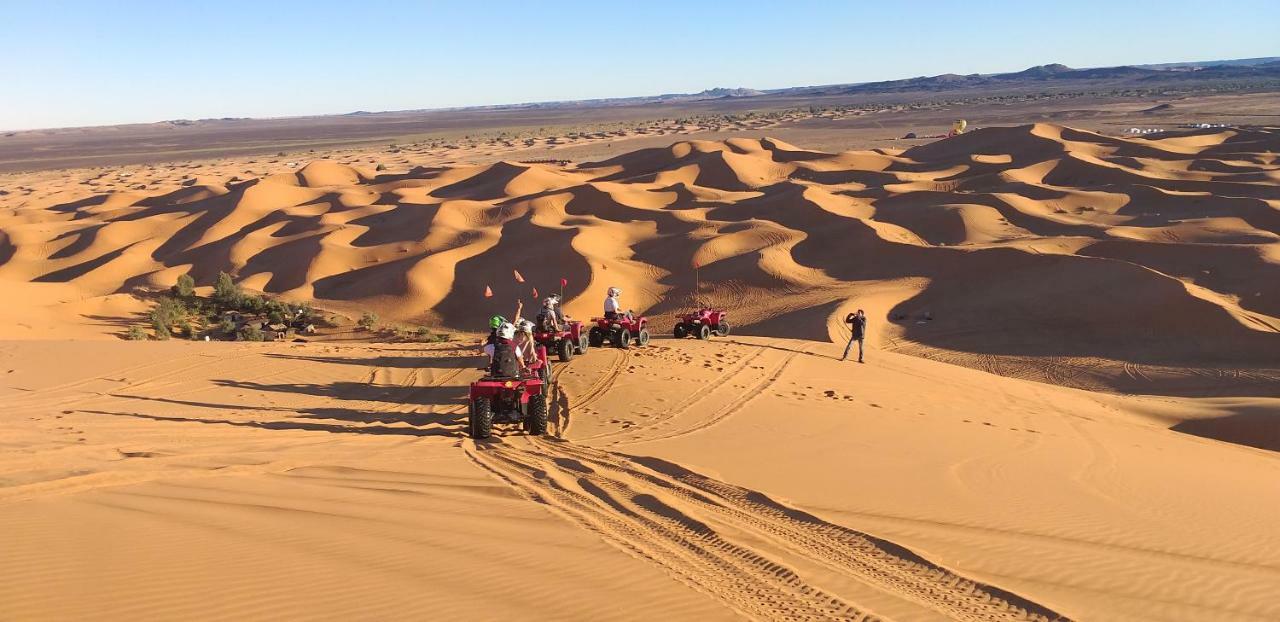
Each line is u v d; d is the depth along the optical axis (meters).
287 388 16.55
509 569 6.00
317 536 6.45
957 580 6.57
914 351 32.47
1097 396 21.66
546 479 9.13
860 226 53.38
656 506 8.19
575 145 196.00
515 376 12.27
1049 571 6.89
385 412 14.38
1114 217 58.16
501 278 50.12
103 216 86.69
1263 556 7.68
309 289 53.47
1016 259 41.75
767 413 14.10
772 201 67.56
